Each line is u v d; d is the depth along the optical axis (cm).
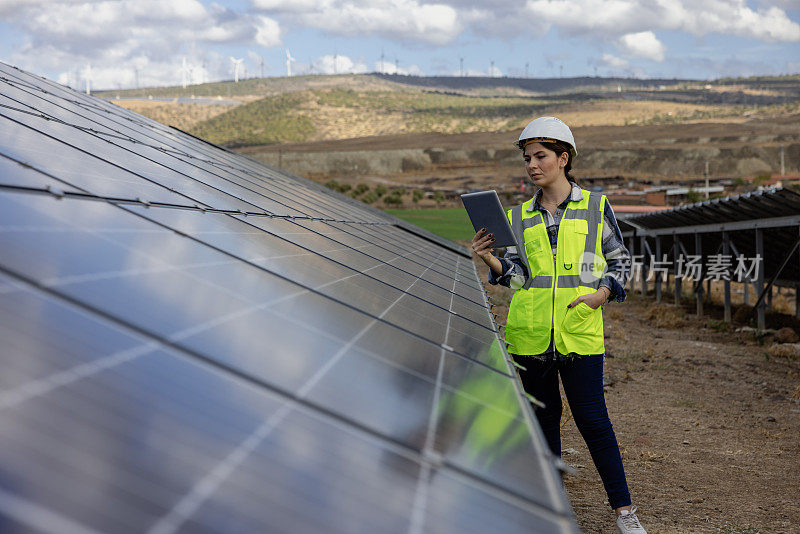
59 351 156
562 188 445
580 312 427
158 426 146
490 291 2342
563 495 207
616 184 17212
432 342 367
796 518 596
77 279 208
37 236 230
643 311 2647
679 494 655
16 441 116
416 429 217
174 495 124
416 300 520
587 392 438
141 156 740
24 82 1012
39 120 629
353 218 1347
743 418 1006
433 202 14400
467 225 7338
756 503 637
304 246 554
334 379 232
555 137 429
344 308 359
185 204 492
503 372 356
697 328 2095
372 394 234
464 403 265
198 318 229
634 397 1129
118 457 127
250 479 142
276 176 1738
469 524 164
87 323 182
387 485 168
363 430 201
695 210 2123
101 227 285
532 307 438
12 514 100
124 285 224
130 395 153
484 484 194
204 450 145
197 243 352
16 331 156
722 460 792
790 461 795
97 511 109
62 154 468
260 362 217
